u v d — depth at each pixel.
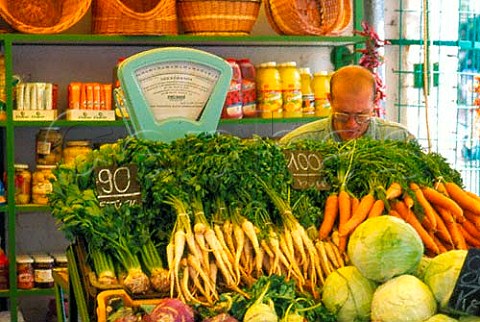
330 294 2.25
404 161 2.73
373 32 5.12
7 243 5.14
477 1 5.87
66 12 4.75
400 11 5.75
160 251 2.46
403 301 2.14
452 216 2.67
